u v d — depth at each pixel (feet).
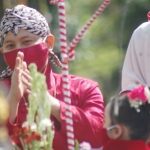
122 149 21.02
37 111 20.95
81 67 78.95
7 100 22.47
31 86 20.51
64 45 21.80
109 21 85.56
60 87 24.07
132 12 69.36
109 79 80.69
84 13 82.17
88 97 24.20
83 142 22.15
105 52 88.99
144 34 24.22
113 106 21.15
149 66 24.02
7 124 22.45
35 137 20.49
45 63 23.84
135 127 21.01
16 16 23.63
